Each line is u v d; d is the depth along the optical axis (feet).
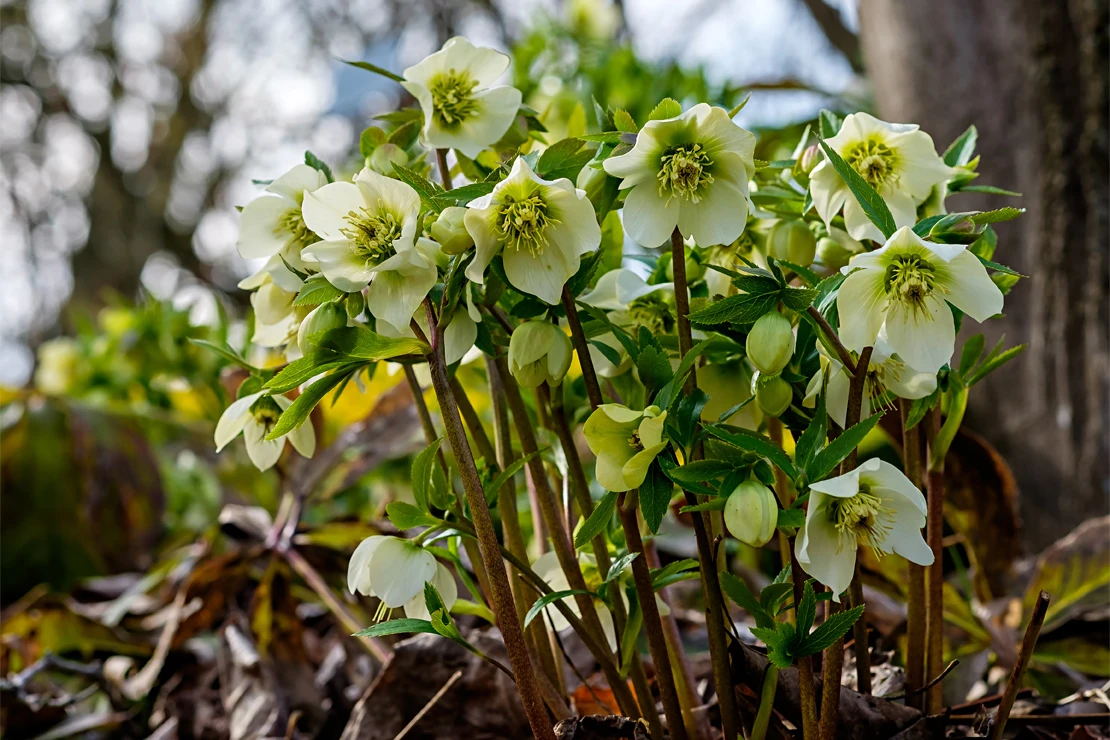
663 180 3.55
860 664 3.83
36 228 25.50
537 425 4.36
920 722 3.77
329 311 3.62
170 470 9.18
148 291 7.93
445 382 3.58
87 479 7.96
